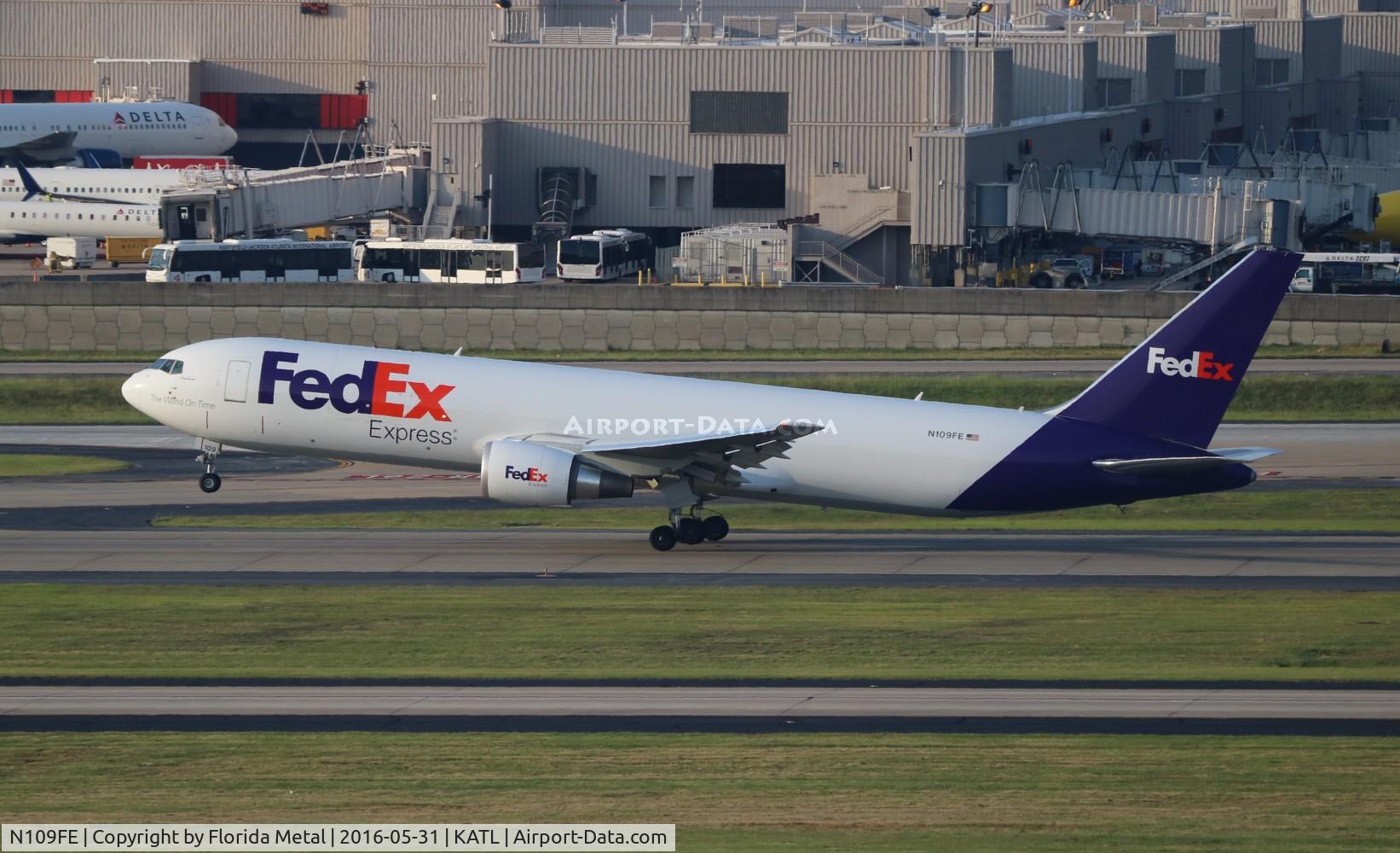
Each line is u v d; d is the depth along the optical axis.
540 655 174.50
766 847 116.56
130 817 124.38
